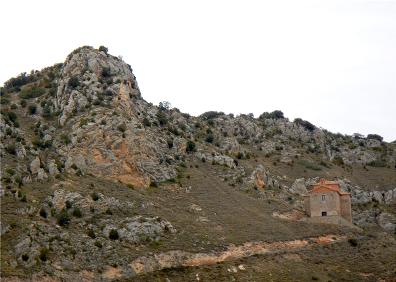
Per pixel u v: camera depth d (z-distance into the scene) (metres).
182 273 126.62
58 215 132.25
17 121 179.25
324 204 171.25
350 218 174.88
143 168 168.38
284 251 143.75
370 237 159.75
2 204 128.75
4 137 163.50
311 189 187.38
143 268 124.62
